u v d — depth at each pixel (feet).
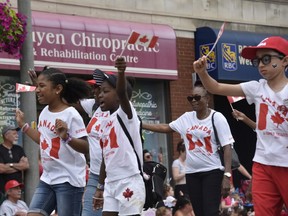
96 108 42.01
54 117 35.91
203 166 43.68
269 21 83.15
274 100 31.09
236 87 31.73
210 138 43.47
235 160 44.39
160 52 71.92
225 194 43.11
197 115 44.01
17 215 47.42
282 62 31.19
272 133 31.22
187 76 75.72
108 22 69.26
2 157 49.75
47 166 36.09
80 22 67.00
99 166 38.50
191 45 76.48
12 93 63.87
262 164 31.63
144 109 72.74
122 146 32.89
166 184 59.67
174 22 75.56
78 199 36.37
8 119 63.62
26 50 50.47
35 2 66.39
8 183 48.26
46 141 35.99
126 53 69.46
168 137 73.56
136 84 72.28
